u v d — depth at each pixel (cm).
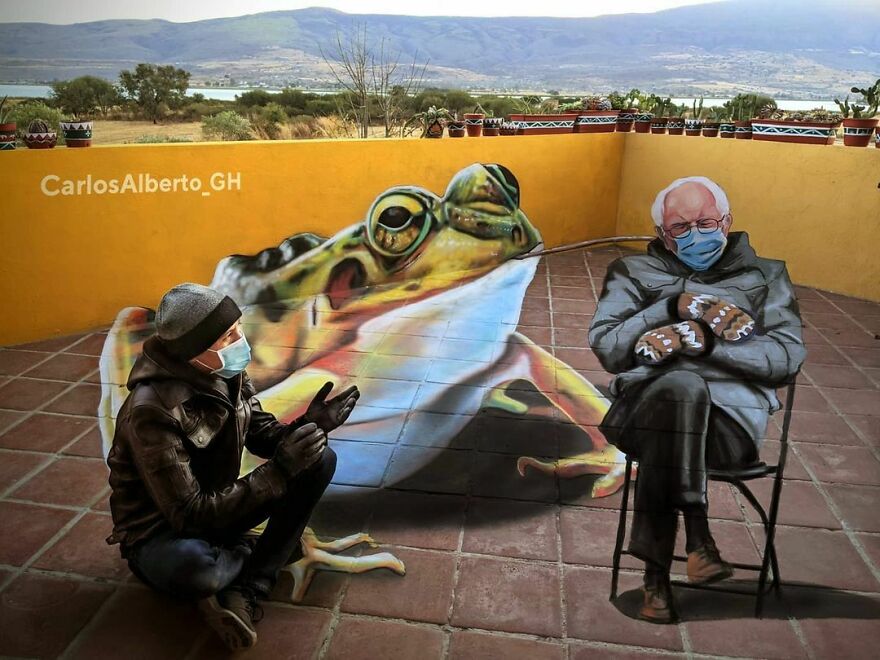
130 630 218
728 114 691
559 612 229
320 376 416
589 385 407
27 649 210
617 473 313
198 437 200
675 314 348
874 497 301
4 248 433
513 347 466
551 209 709
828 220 611
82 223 459
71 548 256
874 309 573
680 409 320
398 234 601
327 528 271
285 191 536
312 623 222
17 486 295
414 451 332
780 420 370
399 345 466
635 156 746
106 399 379
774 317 342
